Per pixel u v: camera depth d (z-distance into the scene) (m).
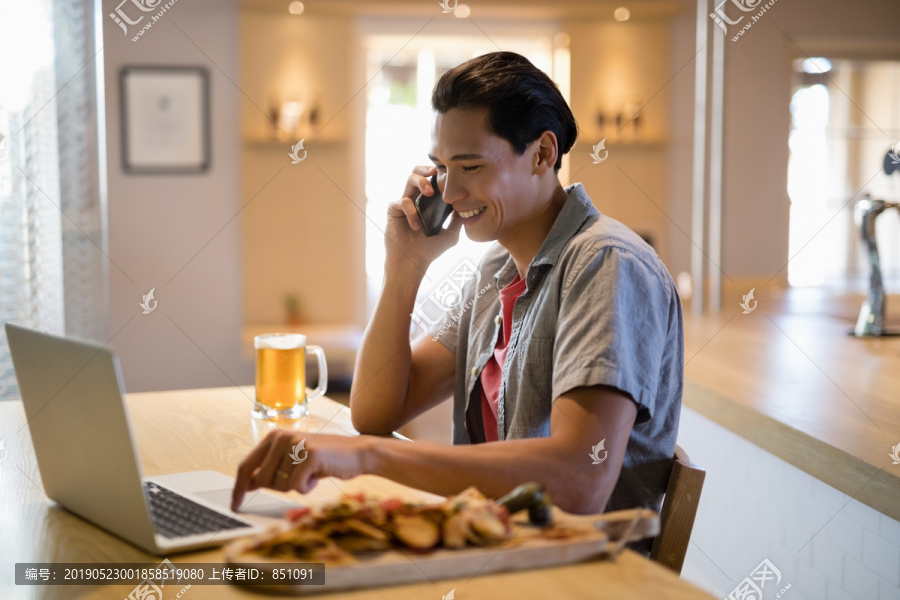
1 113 2.02
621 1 3.96
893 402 1.48
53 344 0.83
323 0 3.78
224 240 4.01
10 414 1.38
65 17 2.73
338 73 3.98
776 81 4.07
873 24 4.08
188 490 0.94
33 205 2.18
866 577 1.34
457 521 0.74
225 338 4.05
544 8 3.93
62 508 0.94
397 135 4.20
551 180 1.19
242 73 3.91
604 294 1.02
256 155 3.97
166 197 3.95
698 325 2.35
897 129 4.12
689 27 4.10
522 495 0.77
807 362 1.82
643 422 1.04
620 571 0.73
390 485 0.94
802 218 4.13
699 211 3.25
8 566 0.78
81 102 2.93
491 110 1.11
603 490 0.94
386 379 1.32
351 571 0.70
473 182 1.13
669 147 4.20
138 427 1.26
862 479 1.20
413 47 4.17
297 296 4.09
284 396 1.33
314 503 0.89
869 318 2.08
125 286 3.93
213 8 3.90
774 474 1.62
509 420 1.18
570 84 4.11
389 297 1.33
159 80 3.88
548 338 1.12
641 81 4.14
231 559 0.72
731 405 1.54
